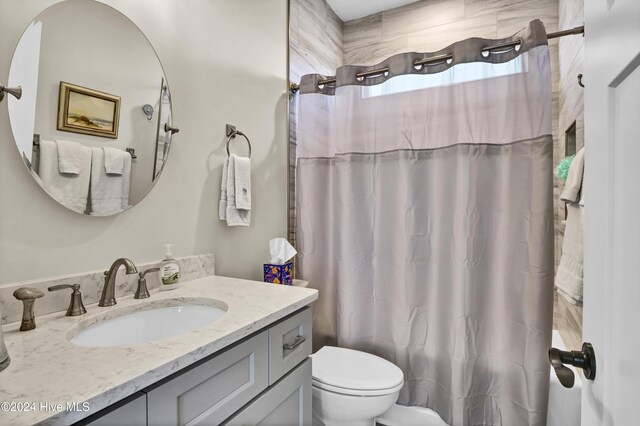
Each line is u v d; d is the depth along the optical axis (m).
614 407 0.47
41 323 0.86
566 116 1.93
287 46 2.07
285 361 1.04
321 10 2.54
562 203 2.01
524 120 1.48
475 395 1.57
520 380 1.49
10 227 0.87
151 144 1.22
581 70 1.54
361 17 2.85
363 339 1.84
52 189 0.95
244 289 1.22
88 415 0.52
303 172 1.98
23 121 0.89
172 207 1.32
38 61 0.92
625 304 0.45
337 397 1.37
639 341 0.40
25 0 0.90
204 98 1.47
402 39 2.70
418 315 1.72
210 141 1.50
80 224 1.03
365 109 1.83
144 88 1.20
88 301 1.01
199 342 0.74
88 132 1.04
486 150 1.56
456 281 1.59
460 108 1.60
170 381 0.68
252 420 0.90
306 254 1.97
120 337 0.97
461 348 1.56
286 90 2.06
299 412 1.12
